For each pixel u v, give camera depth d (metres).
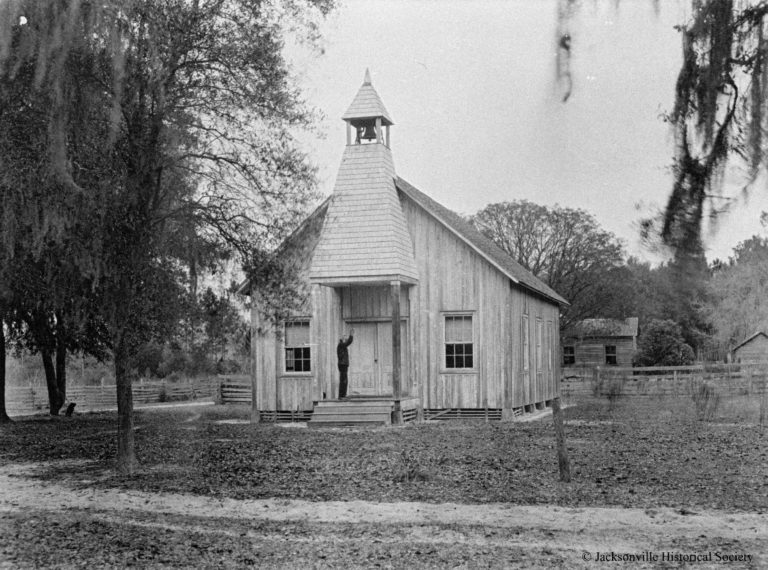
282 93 15.09
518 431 21.03
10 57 11.06
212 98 14.75
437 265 25.94
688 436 19.30
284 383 26.62
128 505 11.20
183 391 44.56
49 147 11.98
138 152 13.80
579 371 53.00
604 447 17.03
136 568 7.77
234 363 53.31
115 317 14.16
